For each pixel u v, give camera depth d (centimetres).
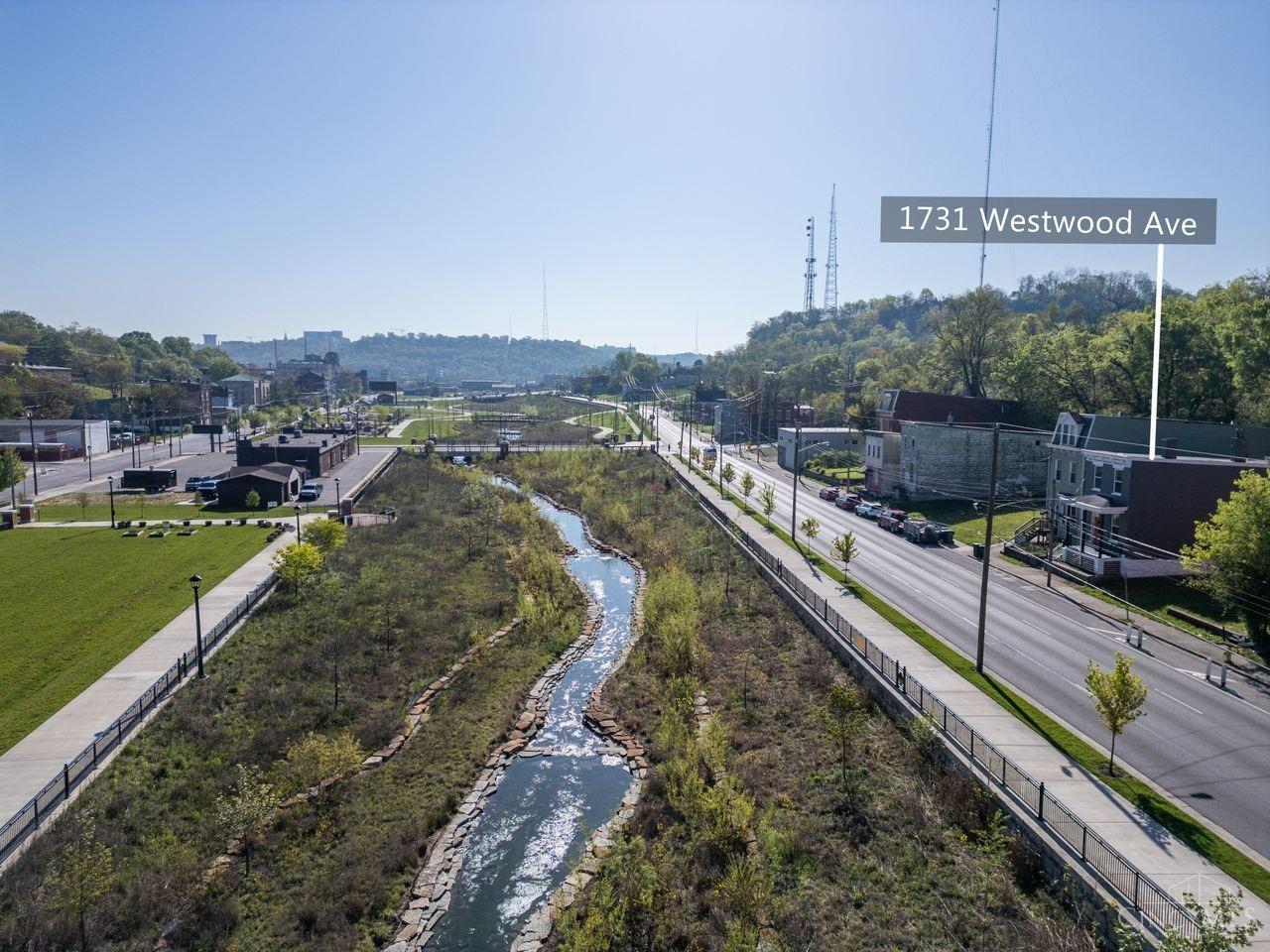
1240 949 1655
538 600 4972
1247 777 2453
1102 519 5019
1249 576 3531
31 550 5738
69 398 14175
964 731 2769
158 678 3419
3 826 2312
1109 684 2459
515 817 2755
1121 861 1830
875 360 18150
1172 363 7012
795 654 3909
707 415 18300
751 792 2681
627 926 2112
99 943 1992
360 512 7581
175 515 7200
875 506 7194
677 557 6094
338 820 2636
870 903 2095
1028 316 13125
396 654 4009
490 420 19525
